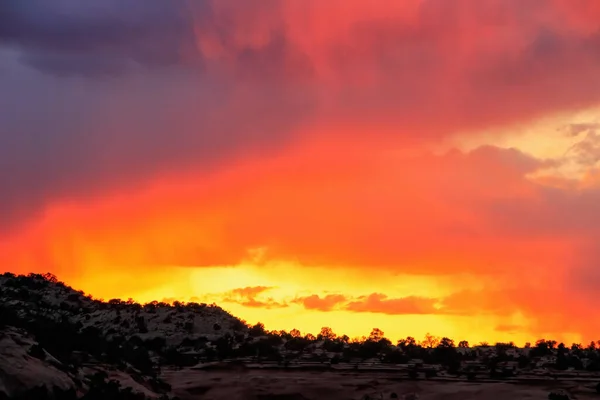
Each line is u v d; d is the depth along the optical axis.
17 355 132.38
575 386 194.50
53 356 148.88
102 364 167.00
